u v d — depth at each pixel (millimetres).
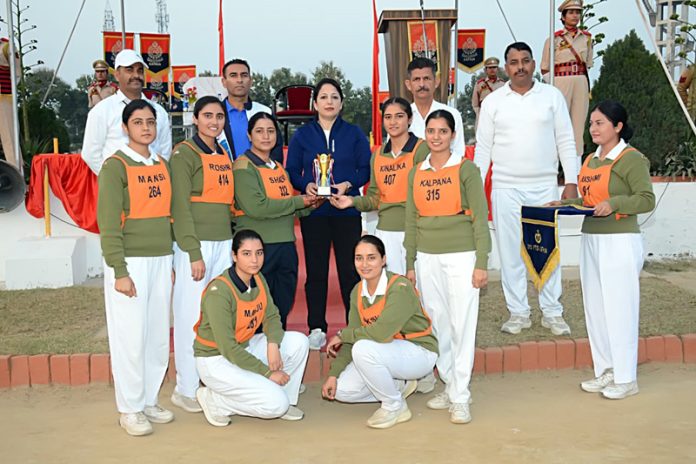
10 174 7289
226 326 3873
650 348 5113
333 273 6273
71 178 7328
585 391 4539
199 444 3771
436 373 5000
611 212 4195
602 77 9391
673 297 6324
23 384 4770
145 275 3904
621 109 4309
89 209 7387
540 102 5266
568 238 7957
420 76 4961
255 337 4250
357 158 4887
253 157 4453
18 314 6031
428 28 7590
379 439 3803
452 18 7586
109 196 3752
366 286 4148
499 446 3650
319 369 4883
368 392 4301
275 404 3916
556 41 7820
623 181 4293
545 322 5496
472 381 4809
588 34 7793
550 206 4621
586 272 4539
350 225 4867
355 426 4035
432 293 4184
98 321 5805
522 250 4809
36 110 10539
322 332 4961
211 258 4258
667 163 8820
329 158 4645
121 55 4855
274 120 4453
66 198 7301
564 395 4480
